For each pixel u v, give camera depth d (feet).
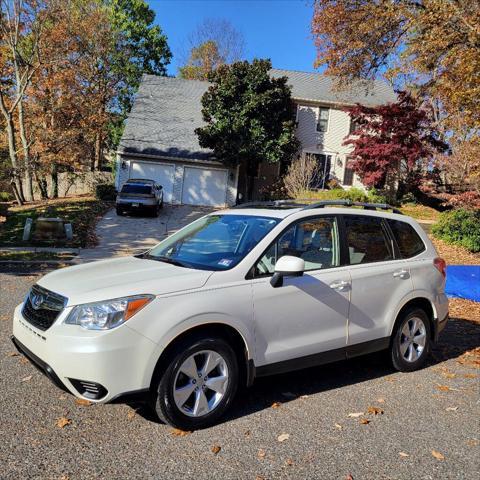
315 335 14.46
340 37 59.93
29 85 83.15
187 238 16.17
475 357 19.76
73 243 49.62
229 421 12.86
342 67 62.95
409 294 16.93
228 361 12.67
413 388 15.89
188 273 12.93
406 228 18.10
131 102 127.13
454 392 15.70
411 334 17.48
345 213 16.21
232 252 14.12
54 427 12.01
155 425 12.35
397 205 81.30
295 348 13.94
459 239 54.90
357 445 11.81
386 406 14.30
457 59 40.27
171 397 11.75
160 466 10.48
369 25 55.06
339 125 99.04
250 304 13.04
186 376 12.15
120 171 91.09
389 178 83.56
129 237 56.49
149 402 12.07
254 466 10.65
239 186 98.32
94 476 9.99
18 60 80.33
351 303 15.30
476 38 36.91
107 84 109.50
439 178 76.79
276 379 16.31
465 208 54.34
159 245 16.71
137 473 10.18
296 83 103.65
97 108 94.73
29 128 85.10
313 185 95.25
